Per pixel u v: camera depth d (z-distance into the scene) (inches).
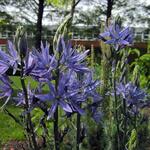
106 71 140.3
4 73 76.0
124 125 122.1
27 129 79.1
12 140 227.1
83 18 1093.8
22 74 74.6
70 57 75.4
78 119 92.4
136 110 126.2
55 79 75.3
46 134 82.3
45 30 1037.8
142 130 150.0
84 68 76.4
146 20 1098.7
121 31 111.0
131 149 87.2
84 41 1007.6
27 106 76.3
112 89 127.5
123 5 1106.1
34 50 75.9
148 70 343.9
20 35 73.8
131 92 122.6
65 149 126.3
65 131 79.4
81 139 93.0
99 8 1096.2
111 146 143.2
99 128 156.6
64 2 526.6
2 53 75.2
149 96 136.7
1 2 1002.1
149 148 159.6
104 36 112.1
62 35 74.8
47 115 77.0
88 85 83.8
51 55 79.4
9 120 261.0
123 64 122.6
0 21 669.3
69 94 75.2
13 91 77.8
